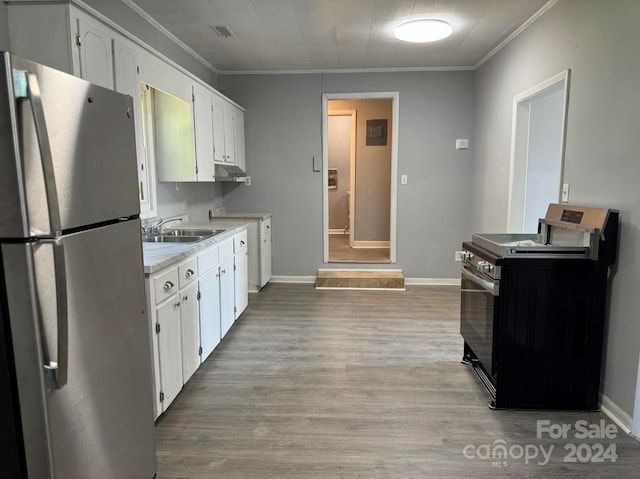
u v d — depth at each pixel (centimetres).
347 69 514
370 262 549
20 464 121
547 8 317
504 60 411
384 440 218
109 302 149
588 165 259
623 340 226
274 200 546
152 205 353
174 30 373
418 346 340
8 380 117
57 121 120
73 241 127
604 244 229
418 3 316
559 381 242
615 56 233
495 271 237
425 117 518
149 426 182
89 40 216
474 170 510
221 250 336
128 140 165
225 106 449
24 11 203
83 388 134
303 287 525
